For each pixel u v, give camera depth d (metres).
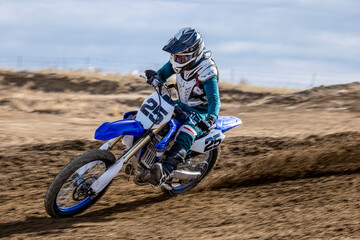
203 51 13.10
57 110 36.44
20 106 37.69
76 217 12.87
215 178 16.84
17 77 52.56
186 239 10.67
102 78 54.75
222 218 12.38
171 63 13.31
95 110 37.97
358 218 11.20
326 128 25.19
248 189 15.48
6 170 16.81
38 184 15.77
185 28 13.04
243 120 29.14
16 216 12.86
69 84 51.78
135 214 13.28
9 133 23.70
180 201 14.58
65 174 11.70
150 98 13.12
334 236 10.18
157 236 10.94
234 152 19.69
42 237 10.91
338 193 14.00
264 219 11.95
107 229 11.57
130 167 13.20
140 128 12.56
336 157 18.41
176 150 13.20
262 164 18.05
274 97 36.91
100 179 12.24
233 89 51.28
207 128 12.58
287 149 20.08
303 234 10.49
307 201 13.47
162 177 12.79
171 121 13.25
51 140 22.55
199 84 13.17
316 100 34.66
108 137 11.95
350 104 32.66
